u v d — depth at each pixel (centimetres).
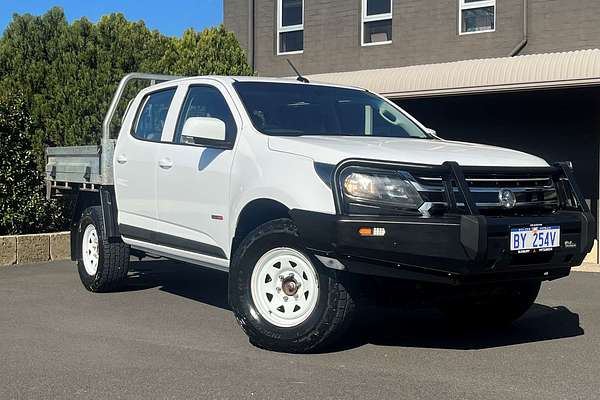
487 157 552
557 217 543
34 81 1262
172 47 1364
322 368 520
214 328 641
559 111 1347
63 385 486
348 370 516
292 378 497
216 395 464
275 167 561
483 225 494
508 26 1334
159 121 725
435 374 509
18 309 721
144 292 813
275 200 552
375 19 1508
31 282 877
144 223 719
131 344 587
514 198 533
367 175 514
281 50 1644
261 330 557
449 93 1167
